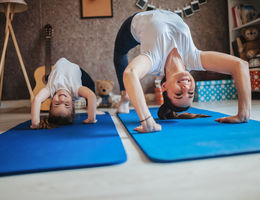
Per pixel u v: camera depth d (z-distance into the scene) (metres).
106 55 3.73
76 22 3.68
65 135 1.27
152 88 3.80
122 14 3.72
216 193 0.54
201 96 3.17
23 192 0.60
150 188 0.58
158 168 0.72
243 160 0.74
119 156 0.82
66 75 1.77
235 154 0.78
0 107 3.50
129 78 1.18
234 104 2.54
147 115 1.18
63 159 0.82
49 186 0.63
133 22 1.64
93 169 0.74
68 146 1.01
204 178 0.63
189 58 1.40
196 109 2.18
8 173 0.72
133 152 0.90
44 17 3.64
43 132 1.40
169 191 0.56
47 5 3.63
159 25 1.35
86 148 0.96
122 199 0.53
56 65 1.86
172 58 1.36
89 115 1.66
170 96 1.33
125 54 2.07
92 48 3.72
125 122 1.63
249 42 3.22
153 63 1.33
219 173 0.65
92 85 2.23
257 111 1.86
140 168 0.72
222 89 3.24
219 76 3.56
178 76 1.30
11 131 1.49
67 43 3.68
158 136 1.09
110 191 0.58
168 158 0.76
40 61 3.65
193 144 0.91
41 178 0.69
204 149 0.84
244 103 1.30
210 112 1.91
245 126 1.22
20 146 1.06
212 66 1.38
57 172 0.73
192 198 0.52
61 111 1.57
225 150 0.81
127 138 1.17
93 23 3.70
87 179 0.66
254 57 3.05
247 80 1.29
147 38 1.36
